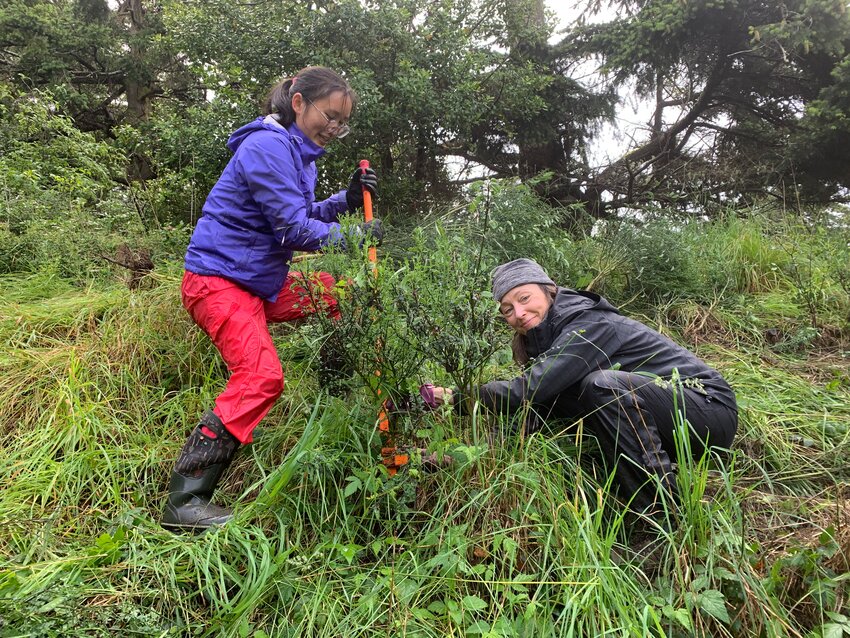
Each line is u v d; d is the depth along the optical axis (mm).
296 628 1683
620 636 1625
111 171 7109
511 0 6988
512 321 2408
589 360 2246
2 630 1421
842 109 7699
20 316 3352
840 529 1935
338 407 2336
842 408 2883
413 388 2062
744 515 2143
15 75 10211
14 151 6109
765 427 2674
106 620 1562
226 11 5641
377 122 5598
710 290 4375
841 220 5516
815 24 7457
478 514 1950
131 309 3234
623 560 1888
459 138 6695
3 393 2746
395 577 1814
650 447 2104
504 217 3939
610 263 4379
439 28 5953
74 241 4512
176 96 11148
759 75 8891
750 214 5695
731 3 7711
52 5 10797
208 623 1709
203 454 2090
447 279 2014
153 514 2211
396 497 2080
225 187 2248
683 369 2287
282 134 2238
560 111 8742
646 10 8391
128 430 2568
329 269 2045
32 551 1866
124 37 10930
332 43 5660
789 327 3947
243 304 2236
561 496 1990
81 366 2857
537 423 2412
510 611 1720
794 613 1769
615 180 9555
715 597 1674
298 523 2072
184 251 4723
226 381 2898
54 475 2258
